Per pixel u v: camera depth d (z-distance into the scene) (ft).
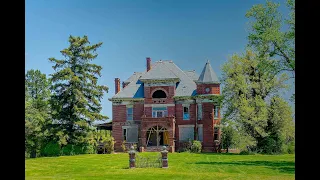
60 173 72.28
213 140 152.76
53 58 157.28
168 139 155.43
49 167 83.66
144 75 160.25
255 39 104.73
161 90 162.81
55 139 149.59
